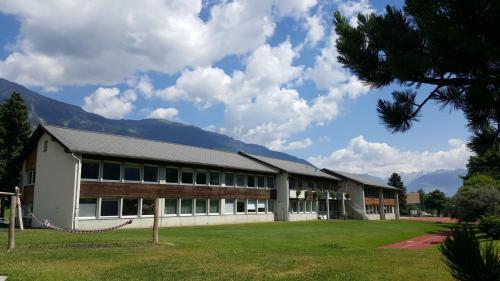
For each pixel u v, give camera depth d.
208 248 16.86
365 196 73.75
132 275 11.02
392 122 6.25
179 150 43.47
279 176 54.41
